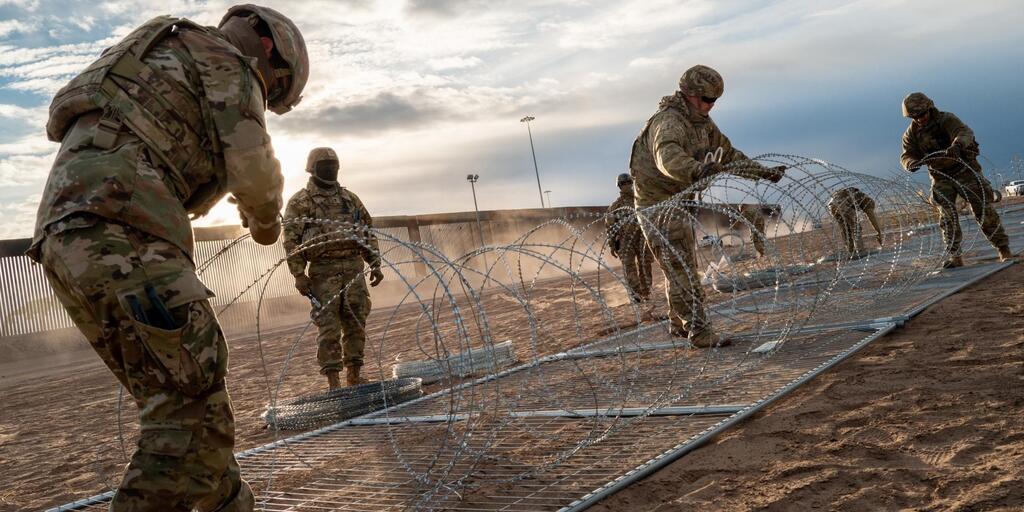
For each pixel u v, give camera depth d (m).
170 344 2.05
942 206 8.55
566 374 5.52
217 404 2.17
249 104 2.35
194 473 2.13
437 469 3.45
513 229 42.84
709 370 4.86
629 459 3.24
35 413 9.73
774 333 5.90
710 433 3.41
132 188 2.10
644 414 3.81
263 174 2.34
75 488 4.59
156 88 2.22
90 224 2.04
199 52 2.33
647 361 5.61
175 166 2.25
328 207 6.30
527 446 3.66
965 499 2.36
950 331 5.05
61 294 2.18
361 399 5.27
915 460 2.79
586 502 2.73
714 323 6.84
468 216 40.09
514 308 15.12
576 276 3.88
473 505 2.88
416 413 4.95
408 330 13.54
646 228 5.91
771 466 2.94
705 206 4.80
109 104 2.17
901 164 8.71
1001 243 8.71
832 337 5.48
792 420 3.52
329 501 3.17
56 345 25.06
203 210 2.46
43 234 2.11
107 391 11.38
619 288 15.95
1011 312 5.42
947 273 8.27
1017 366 3.88
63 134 2.29
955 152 8.11
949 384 3.74
